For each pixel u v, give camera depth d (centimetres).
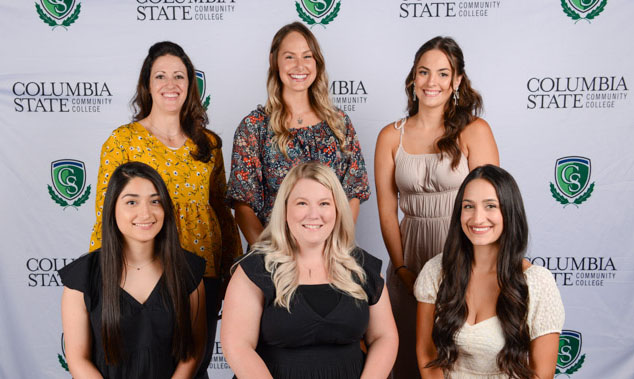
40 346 296
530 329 189
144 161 223
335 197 187
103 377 190
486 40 281
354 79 287
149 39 282
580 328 295
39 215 291
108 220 187
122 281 192
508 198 186
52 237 292
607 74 281
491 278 195
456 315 192
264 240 197
